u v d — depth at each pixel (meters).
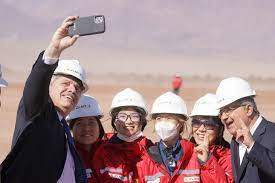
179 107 8.09
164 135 8.01
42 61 6.66
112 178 7.89
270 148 7.57
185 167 8.09
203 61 157.88
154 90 58.00
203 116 8.73
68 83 7.12
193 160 8.12
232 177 8.38
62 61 7.30
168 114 8.03
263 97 48.84
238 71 148.50
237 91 7.70
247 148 7.35
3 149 20.06
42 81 6.64
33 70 6.67
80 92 7.25
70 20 6.70
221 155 8.65
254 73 147.38
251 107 7.71
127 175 7.99
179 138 8.17
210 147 8.70
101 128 8.35
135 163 8.07
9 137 22.64
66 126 7.17
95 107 8.09
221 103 7.75
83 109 8.00
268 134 7.66
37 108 6.69
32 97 6.64
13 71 123.19
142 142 8.20
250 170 7.66
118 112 8.21
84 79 7.23
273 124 7.76
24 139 6.71
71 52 151.38
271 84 100.62
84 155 8.02
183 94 51.25
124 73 121.69
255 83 101.50
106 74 117.81
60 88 7.11
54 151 6.82
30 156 6.73
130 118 8.16
